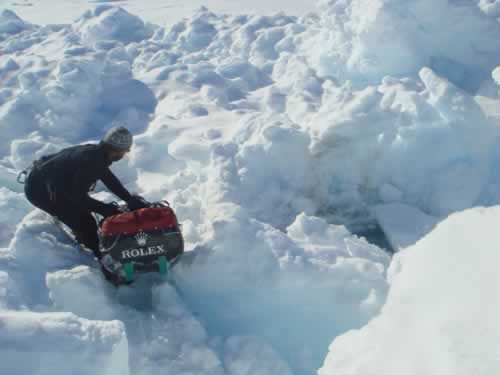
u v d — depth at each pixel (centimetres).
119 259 343
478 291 182
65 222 371
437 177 485
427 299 199
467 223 220
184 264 362
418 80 618
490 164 496
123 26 1017
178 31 983
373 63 650
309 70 717
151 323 320
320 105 627
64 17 1548
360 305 337
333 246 390
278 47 849
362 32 645
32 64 780
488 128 499
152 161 564
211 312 344
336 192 499
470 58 627
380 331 210
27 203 432
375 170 499
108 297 336
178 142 531
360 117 491
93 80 712
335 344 232
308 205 483
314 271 351
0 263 337
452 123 490
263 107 678
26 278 335
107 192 510
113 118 684
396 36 629
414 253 228
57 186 361
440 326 177
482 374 154
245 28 911
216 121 611
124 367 231
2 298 300
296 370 310
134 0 1709
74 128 661
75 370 216
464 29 623
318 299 346
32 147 581
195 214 461
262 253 359
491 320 167
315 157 496
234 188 470
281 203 479
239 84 760
